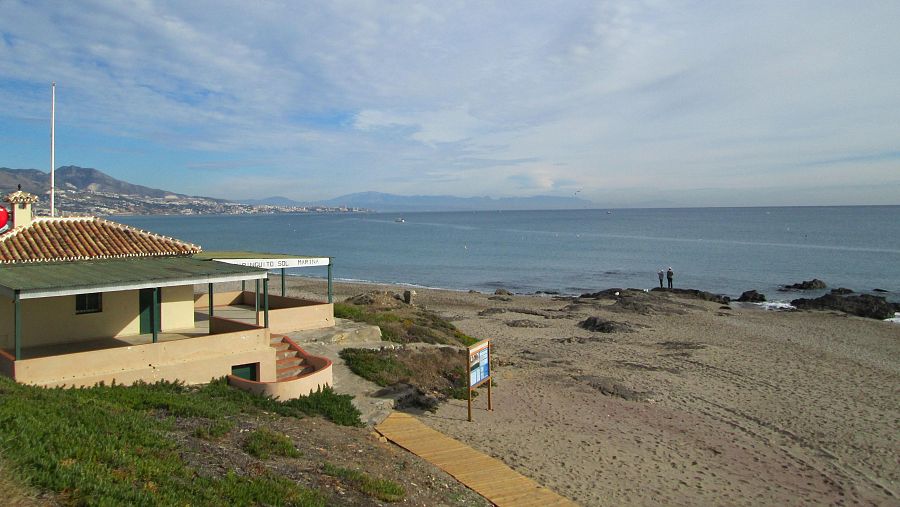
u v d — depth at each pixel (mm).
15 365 12516
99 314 17609
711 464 14148
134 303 18344
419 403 16969
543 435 15383
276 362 17234
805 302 42094
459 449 13008
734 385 21484
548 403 18547
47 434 8477
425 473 11289
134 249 18438
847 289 48156
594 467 13461
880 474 13859
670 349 28000
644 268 69438
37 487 6785
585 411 17875
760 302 44406
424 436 13617
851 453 15117
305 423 13078
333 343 21266
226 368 15523
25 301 16281
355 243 114188
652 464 13930
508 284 59844
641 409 18344
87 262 17250
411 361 20188
